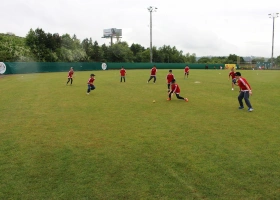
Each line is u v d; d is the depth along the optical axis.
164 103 12.82
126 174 4.94
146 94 16.16
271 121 8.98
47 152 6.09
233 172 4.99
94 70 57.09
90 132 7.72
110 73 42.62
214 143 6.66
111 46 82.25
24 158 5.72
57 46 63.03
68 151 6.15
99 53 77.56
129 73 42.19
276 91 17.80
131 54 87.06
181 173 4.95
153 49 97.44
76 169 5.17
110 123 8.80
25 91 17.75
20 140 6.97
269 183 4.58
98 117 9.71
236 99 14.10
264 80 28.08
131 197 4.16
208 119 9.34
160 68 68.31
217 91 17.78
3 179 4.76
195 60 120.38
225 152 6.02
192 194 4.23
